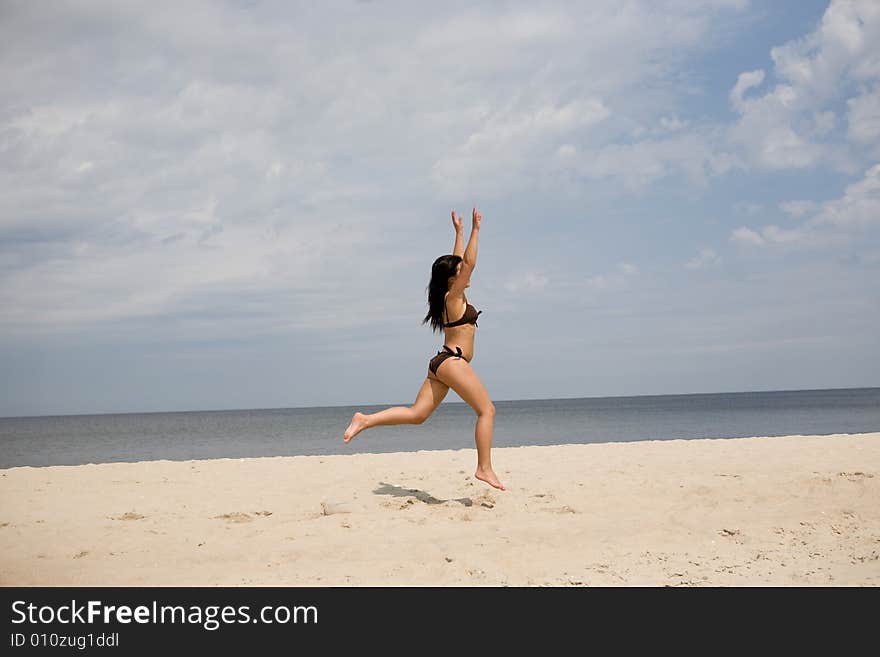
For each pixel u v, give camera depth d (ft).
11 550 22.39
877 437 51.19
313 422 246.06
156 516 27.45
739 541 22.13
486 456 27.71
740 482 31.68
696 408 306.55
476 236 26.68
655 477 34.04
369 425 27.68
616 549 21.33
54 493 32.78
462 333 27.40
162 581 19.13
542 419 190.29
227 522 26.21
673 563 19.80
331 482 34.83
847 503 27.17
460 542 22.34
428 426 151.84
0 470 40.91
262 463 42.65
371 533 23.72
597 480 33.47
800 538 22.27
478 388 27.35
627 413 246.47
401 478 35.55
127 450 98.32
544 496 29.50
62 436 166.30
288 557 21.21
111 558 21.50
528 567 19.62
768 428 112.98
